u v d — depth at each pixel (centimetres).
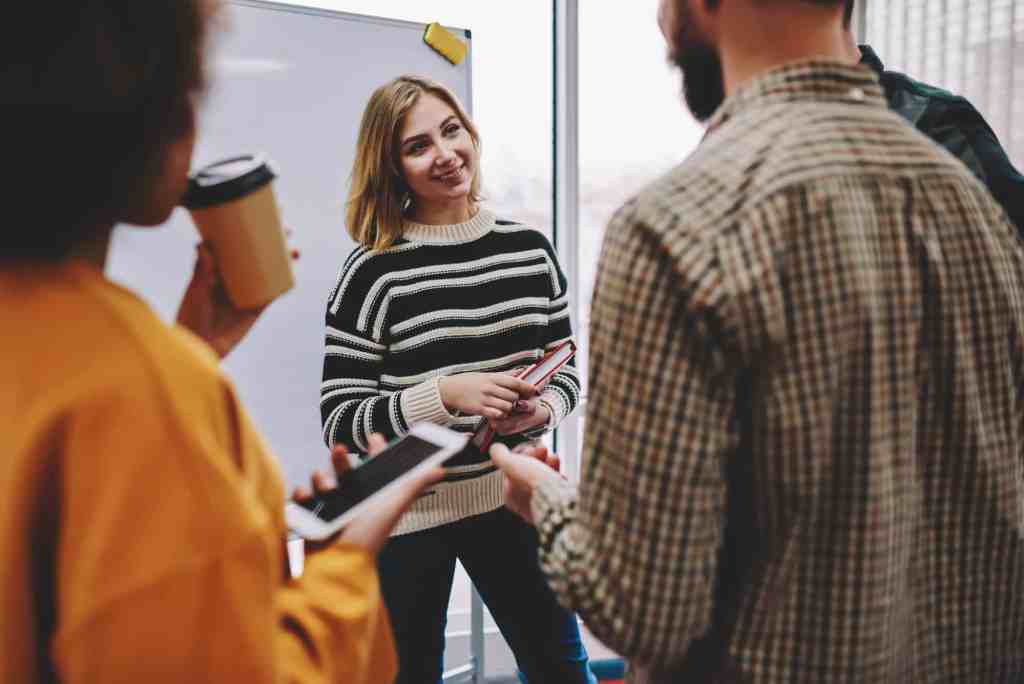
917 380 62
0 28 39
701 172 61
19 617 40
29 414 39
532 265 163
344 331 154
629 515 59
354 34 201
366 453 150
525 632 162
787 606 61
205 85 48
